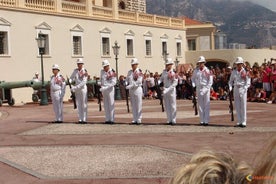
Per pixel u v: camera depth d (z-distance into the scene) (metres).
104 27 46.62
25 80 36.66
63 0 41.97
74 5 43.00
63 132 17.23
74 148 13.27
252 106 27.58
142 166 10.28
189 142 13.74
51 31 39.81
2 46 35.22
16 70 36.03
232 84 17.84
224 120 20.09
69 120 21.84
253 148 12.10
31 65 37.50
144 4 68.19
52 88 20.69
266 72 30.56
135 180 8.95
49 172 10.04
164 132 16.39
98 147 13.30
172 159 11.01
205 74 18.33
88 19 44.41
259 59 62.97
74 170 10.14
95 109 28.98
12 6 35.72
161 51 56.78
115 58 47.12
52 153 12.54
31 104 34.47
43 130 18.06
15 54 36.00
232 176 1.61
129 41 51.03
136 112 19.45
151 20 54.94
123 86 40.34
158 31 56.09
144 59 53.25
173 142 13.84
